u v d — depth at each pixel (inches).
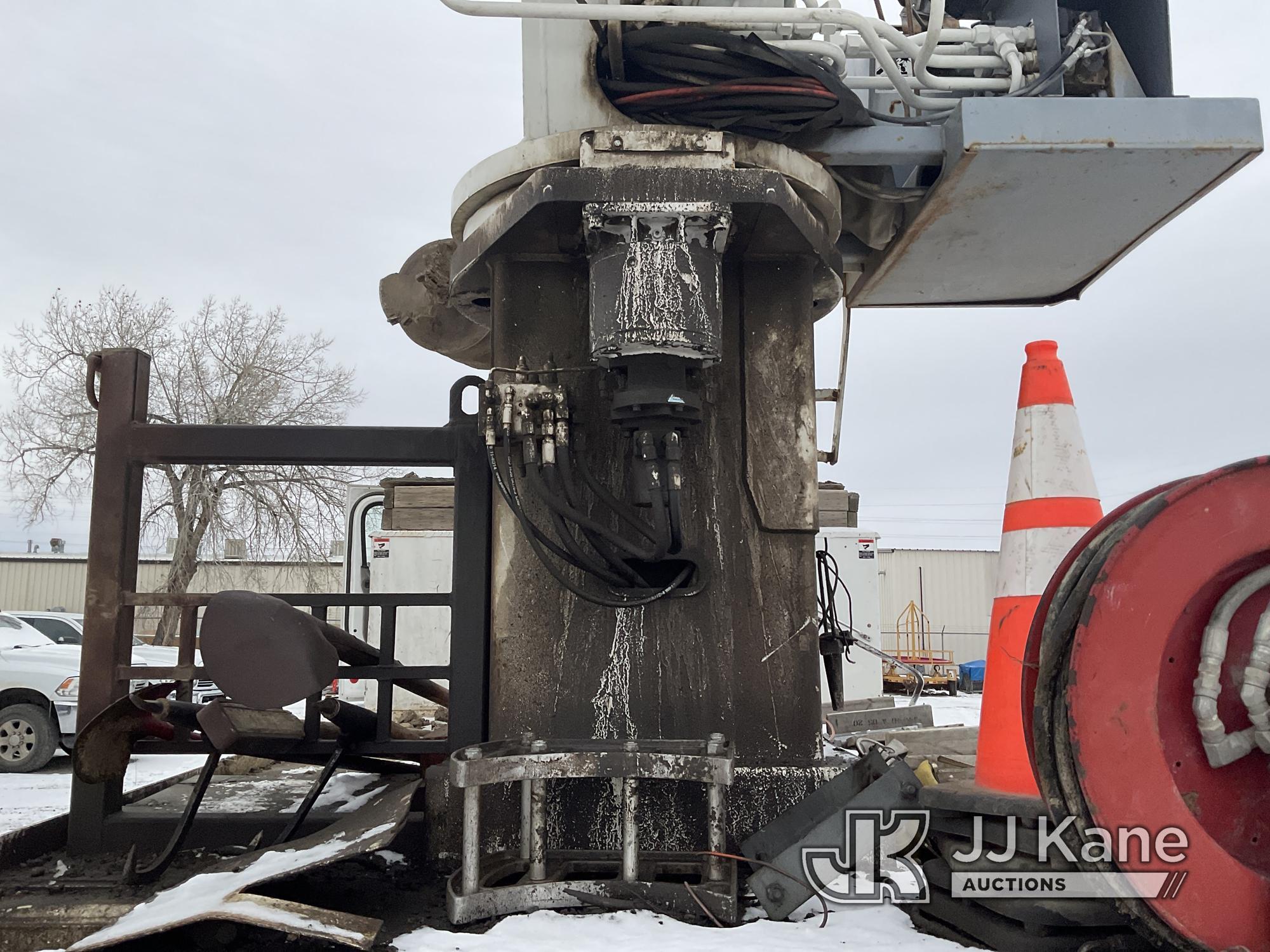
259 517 1130.7
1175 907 82.7
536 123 139.7
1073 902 93.0
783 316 143.6
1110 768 83.5
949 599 1517.0
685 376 129.9
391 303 182.4
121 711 133.7
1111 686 84.1
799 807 124.5
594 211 123.8
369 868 132.0
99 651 142.9
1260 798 85.7
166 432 147.6
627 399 126.2
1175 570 84.7
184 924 92.4
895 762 119.7
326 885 124.1
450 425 148.5
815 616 137.2
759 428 140.3
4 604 1702.8
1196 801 84.5
